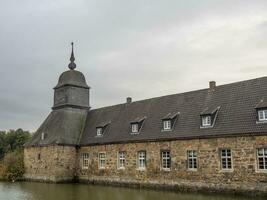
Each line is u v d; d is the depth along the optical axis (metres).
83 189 31.53
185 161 29.77
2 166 44.34
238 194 25.94
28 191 29.69
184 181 29.58
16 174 43.06
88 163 39.66
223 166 27.38
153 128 33.72
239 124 27.11
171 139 31.05
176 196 25.58
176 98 34.94
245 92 29.23
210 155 28.11
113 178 36.06
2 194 27.30
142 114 36.75
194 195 26.20
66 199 24.06
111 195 26.45
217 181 27.36
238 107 28.48
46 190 30.56
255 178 25.19
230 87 30.86
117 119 39.62
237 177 26.22
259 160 25.34
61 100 45.22
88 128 42.78
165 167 31.48
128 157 34.81
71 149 41.00
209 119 29.25
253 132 25.64
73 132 42.44
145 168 32.94
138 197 25.08
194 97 33.16
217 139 27.84
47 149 40.91
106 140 37.72
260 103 26.78
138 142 34.03
